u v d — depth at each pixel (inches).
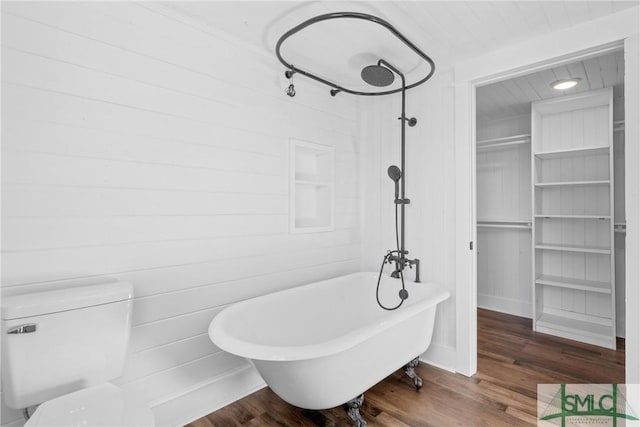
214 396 74.2
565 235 125.9
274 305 79.0
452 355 92.3
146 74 65.2
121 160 61.9
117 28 61.6
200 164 73.4
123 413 43.1
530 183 136.4
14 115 51.1
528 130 138.1
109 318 53.8
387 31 75.3
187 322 71.1
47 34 54.1
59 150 55.1
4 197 50.3
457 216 91.1
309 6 66.4
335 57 88.4
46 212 53.9
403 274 104.3
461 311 90.2
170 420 67.3
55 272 54.6
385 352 69.4
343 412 72.8
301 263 96.9
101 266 59.4
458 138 90.8
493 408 73.4
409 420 69.1
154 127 66.3
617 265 114.7
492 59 84.2
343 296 98.7
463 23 71.6
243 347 53.2
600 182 108.9
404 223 103.9
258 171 85.1
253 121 83.9
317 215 108.4
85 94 57.9
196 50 72.7
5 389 45.4
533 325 121.2
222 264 77.5
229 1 65.1
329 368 58.2
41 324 47.3
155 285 66.3
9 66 50.8
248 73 82.7
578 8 65.7
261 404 76.4
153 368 65.9
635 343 63.0
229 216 78.9
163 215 67.5
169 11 68.0
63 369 49.2
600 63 90.5
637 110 63.4
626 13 65.1
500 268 145.7
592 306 120.6
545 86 107.5
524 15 68.4
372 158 115.7
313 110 100.3
